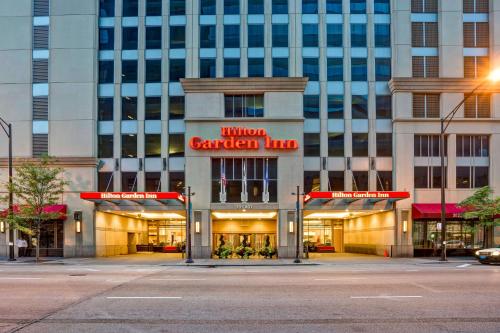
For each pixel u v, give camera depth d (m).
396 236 36.34
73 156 37.00
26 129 37.47
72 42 38.19
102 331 9.70
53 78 37.94
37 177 31.97
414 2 38.53
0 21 38.41
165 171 37.69
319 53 38.38
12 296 14.24
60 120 37.56
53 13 38.41
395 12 38.25
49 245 37.34
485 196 33.03
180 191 37.59
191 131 36.09
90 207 36.69
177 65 38.56
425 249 36.72
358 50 38.50
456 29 38.06
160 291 15.20
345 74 38.22
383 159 37.53
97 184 37.53
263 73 38.03
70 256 36.38
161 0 39.09
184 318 10.91
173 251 47.00
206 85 36.09
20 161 36.53
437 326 10.20
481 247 36.94
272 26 38.50
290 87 36.16
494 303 12.96
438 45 38.16
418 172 37.03
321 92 38.00
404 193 33.59
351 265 28.12
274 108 36.03
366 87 38.22
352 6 38.88
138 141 38.00
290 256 35.12
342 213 40.94
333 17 38.78
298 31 38.41
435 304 12.77
